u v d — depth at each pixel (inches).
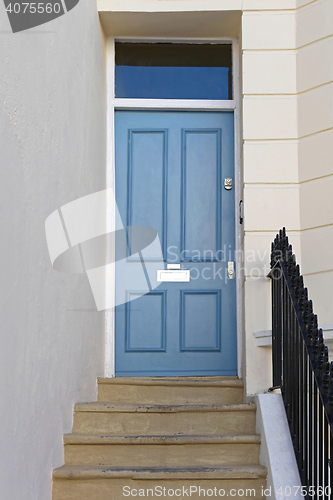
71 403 109.3
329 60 134.5
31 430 81.6
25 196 79.4
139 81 156.5
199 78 156.8
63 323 101.2
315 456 86.0
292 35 141.1
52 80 95.1
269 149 137.0
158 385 130.7
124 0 142.2
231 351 145.6
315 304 127.9
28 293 80.1
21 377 76.8
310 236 131.9
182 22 147.6
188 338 146.4
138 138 154.3
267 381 127.0
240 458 105.6
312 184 133.5
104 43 152.3
